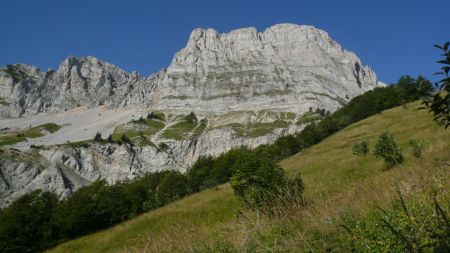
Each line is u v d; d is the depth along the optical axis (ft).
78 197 214.07
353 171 102.78
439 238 17.47
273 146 301.22
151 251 33.22
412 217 21.17
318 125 310.65
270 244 25.88
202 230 34.55
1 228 192.85
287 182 62.59
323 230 25.71
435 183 29.50
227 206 123.65
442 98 15.88
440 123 16.28
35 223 197.77
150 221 143.33
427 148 91.15
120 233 149.79
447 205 22.79
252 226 30.27
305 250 23.12
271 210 31.83
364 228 23.54
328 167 132.98
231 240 28.71
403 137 153.99
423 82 16.25
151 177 308.81
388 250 19.58
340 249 22.07
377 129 205.36
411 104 250.16
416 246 18.47
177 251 30.73
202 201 146.00
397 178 36.76
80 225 200.64
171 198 248.52
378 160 113.29
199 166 303.07
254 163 68.54
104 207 210.79
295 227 28.12
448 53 15.51
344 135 223.92
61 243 189.88
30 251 194.08
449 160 40.47
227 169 263.29
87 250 147.74
